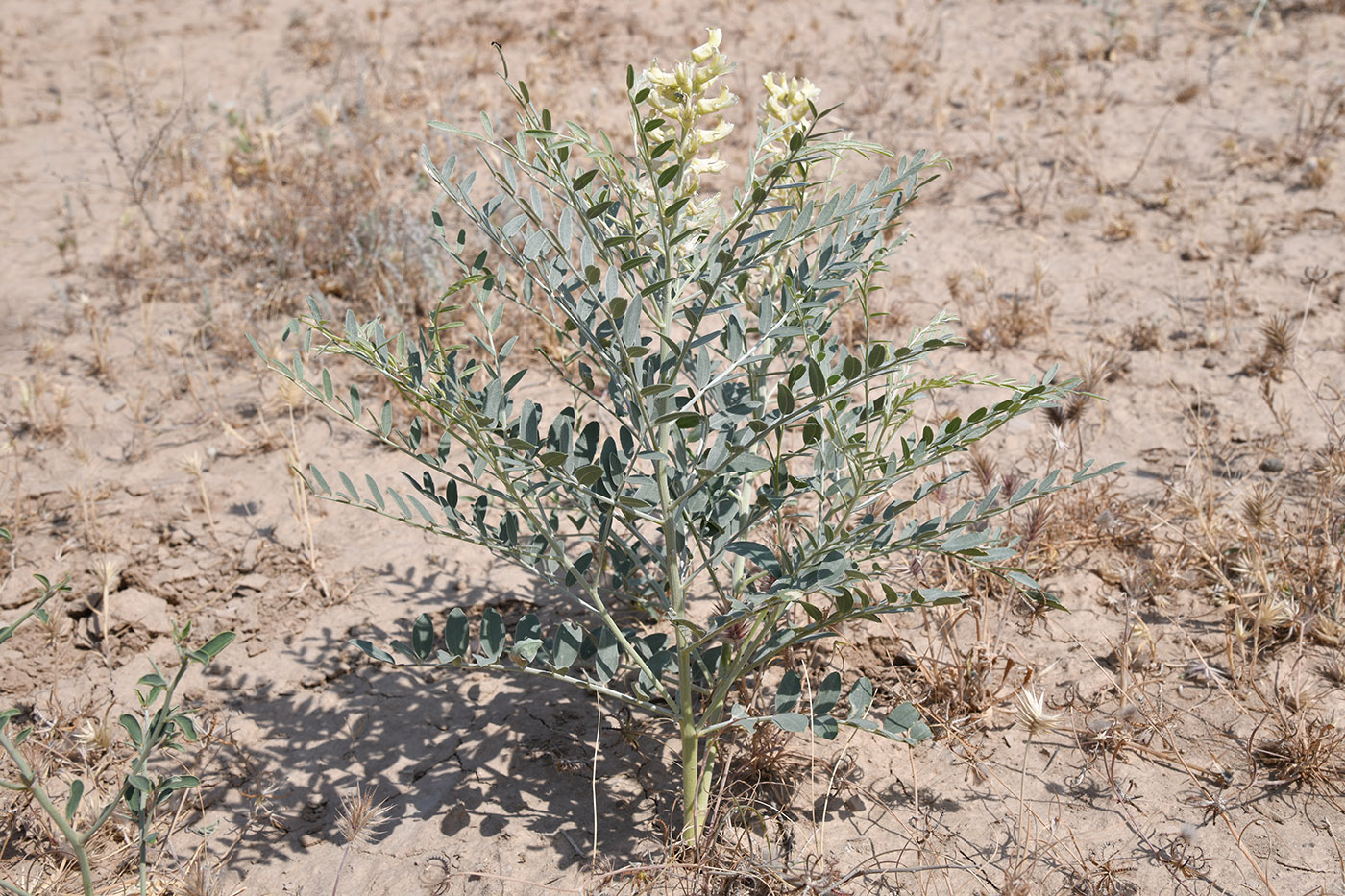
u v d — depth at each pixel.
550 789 2.67
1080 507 3.41
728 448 1.94
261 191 5.90
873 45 7.63
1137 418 3.96
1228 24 7.69
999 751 2.72
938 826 2.51
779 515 2.50
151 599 3.34
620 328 2.03
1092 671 2.93
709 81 1.87
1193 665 2.88
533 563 2.71
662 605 2.55
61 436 4.18
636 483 2.26
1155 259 5.00
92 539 3.57
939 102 6.61
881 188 2.17
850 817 2.55
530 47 8.17
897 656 3.02
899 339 4.45
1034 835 2.48
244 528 3.65
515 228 2.07
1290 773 2.56
